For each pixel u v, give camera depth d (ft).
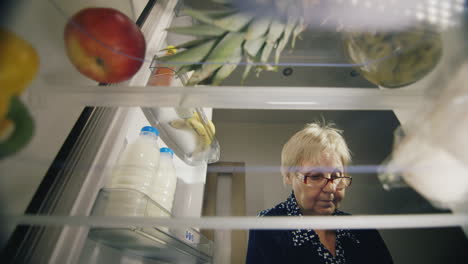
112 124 1.55
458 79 0.87
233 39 1.23
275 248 2.61
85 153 1.34
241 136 5.19
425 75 0.97
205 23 1.23
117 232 1.24
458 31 0.90
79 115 1.43
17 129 0.78
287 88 0.97
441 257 2.84
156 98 1.00
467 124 0.84
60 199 1.15
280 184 4.35
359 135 4.05
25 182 1.03
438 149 0.93
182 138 2.25
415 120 1.01
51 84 0.96
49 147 1.17
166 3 2.26
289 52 1.32
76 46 0.96
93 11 0.99
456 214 0.86
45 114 1.07
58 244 1.07
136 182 1.35
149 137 1.59
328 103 0.96
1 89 0.72
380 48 1.04
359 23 1.11
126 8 1.86
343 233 2.66
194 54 1.23
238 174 4.25
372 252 2.52
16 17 0.79
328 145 2.65
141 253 1.79
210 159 2.62
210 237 3.40
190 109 1.99
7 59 0.74
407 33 0.99
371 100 0.95
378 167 1.22
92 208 1.22
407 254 3.04
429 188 0.98
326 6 1.21
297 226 0.86
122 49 1.00
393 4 1.03
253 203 4.07
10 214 0.89
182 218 0.88
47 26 0.93
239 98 0.99
